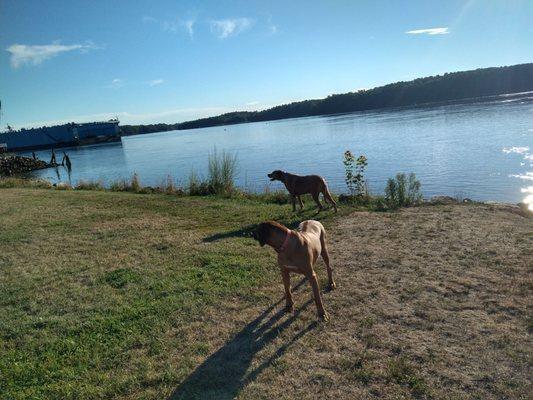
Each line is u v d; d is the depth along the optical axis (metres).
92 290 7.24
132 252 9.16
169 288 7.01
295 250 5.60
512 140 34.06
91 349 5.42
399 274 6.99
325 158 38.25
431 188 21.19
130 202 15.60
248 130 139.62
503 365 4.44
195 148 75.75
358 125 78.38
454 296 6.07
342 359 4.76
